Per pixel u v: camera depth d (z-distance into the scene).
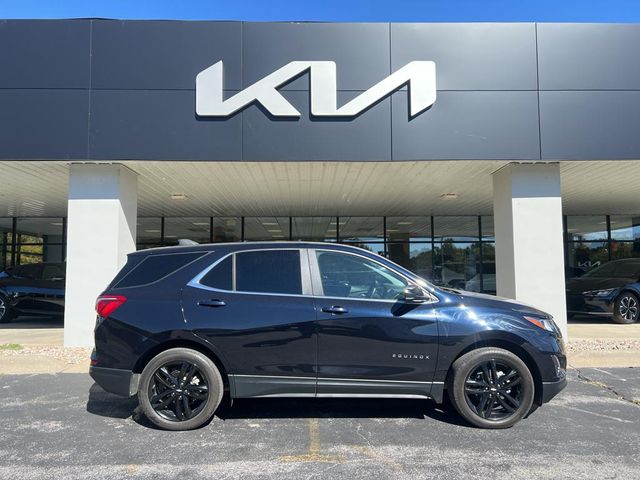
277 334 4.88
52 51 8.34
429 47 8.47
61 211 15.56
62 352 8.50
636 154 8.45
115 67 8.36
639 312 12.07
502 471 3.93
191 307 4.95
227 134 8.40
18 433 4.86
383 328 4.88
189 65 8.40
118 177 8.91
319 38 8.42
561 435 4.73
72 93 8.32
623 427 4.96
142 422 5.18
